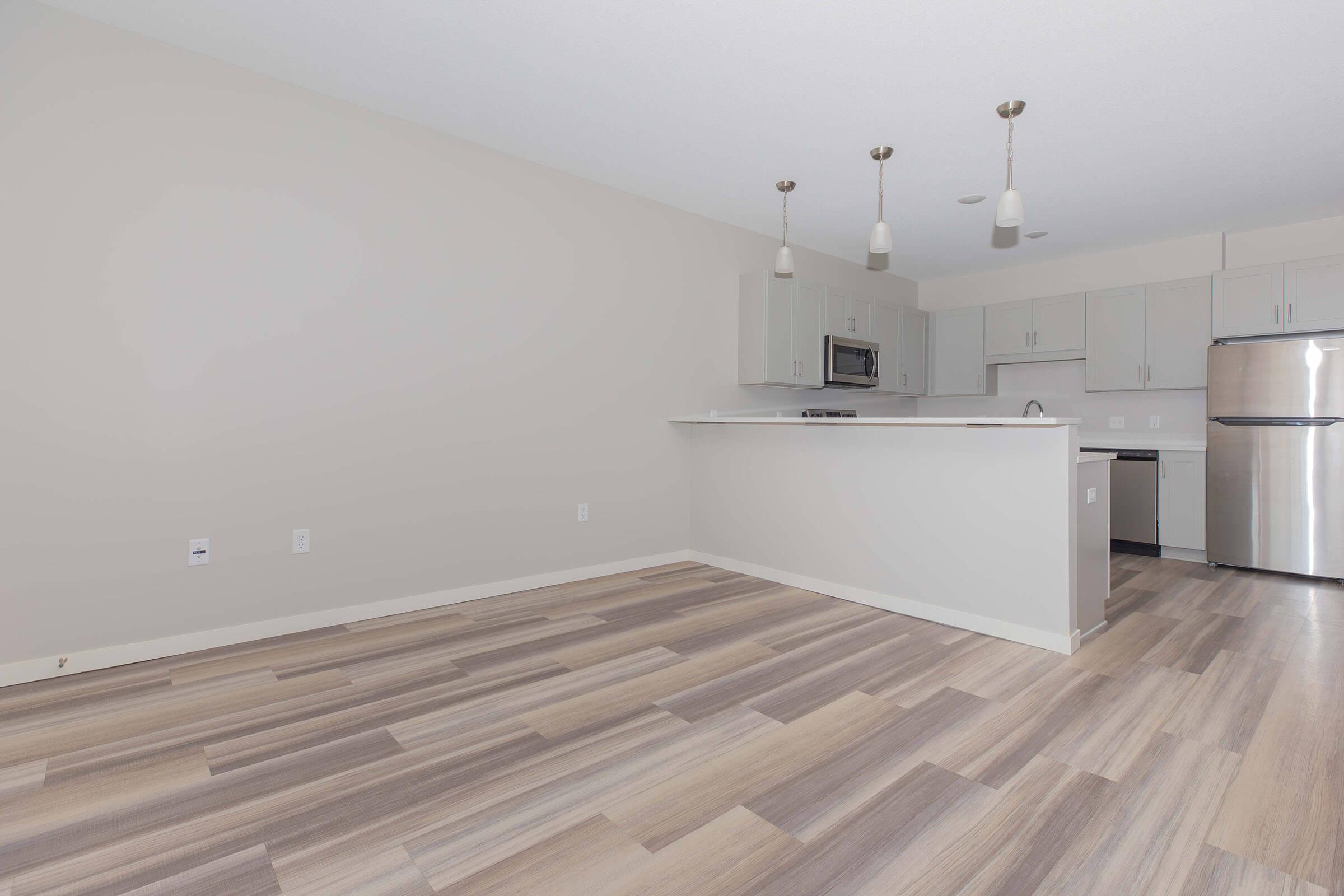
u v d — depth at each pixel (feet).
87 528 7.98
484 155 11.20
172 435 8.50
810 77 8.79
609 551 13.12
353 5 7.47
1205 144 10.66
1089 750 6.13
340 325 9.75
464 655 8.61
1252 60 8.26
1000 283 19.20
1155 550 15.16
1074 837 4.85
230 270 8.84
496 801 5.32
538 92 9.35
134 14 7.75
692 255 14.39
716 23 7.65
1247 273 14.30
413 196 10.41
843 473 11.42
